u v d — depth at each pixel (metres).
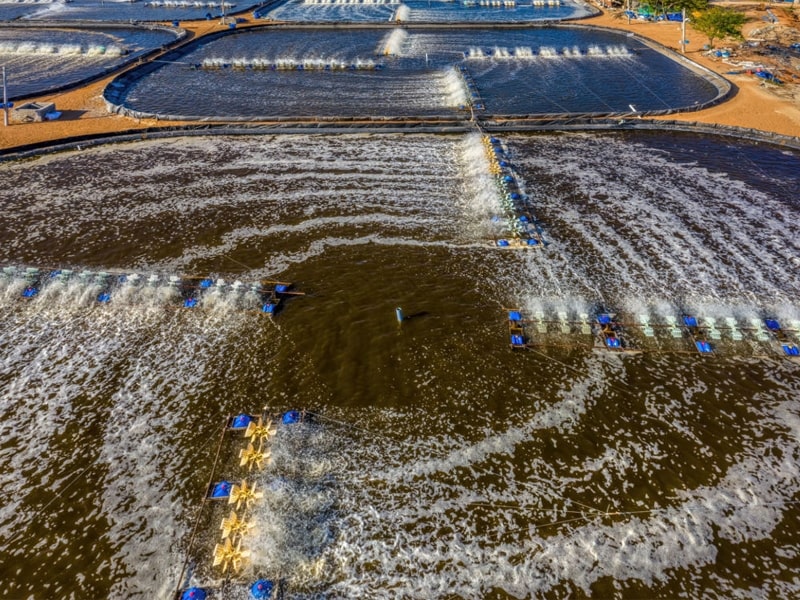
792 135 32.25
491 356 18.02
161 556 12.80
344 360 17.89
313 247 23.41
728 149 31.70
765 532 13.24
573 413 16.19
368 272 21.91
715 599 12.05
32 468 14.70
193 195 27.38
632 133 34.09
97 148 32.41
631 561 12.69
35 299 20.56
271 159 30.94
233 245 23.59
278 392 16.78
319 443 15.27
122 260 22.70
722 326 19.02
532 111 37.47
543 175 29.05
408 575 12.51
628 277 21.50
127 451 15.12
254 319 19.58
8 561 12.70
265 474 14.48
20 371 17.61
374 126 34.34
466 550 12.96
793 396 16.73
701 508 13.74
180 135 34.12
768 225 24.56
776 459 14.93
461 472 14.62
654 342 18.53
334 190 27.62
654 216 25.39
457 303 20.25
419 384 17.03
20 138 32.75
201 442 15.35
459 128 34.00
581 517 13.58
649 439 15.45
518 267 22.08
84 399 16.66
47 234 24.28
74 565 12.62
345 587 12.30
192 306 20.14
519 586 12.27
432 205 26.28
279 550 12.86
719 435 15.58
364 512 13.73
